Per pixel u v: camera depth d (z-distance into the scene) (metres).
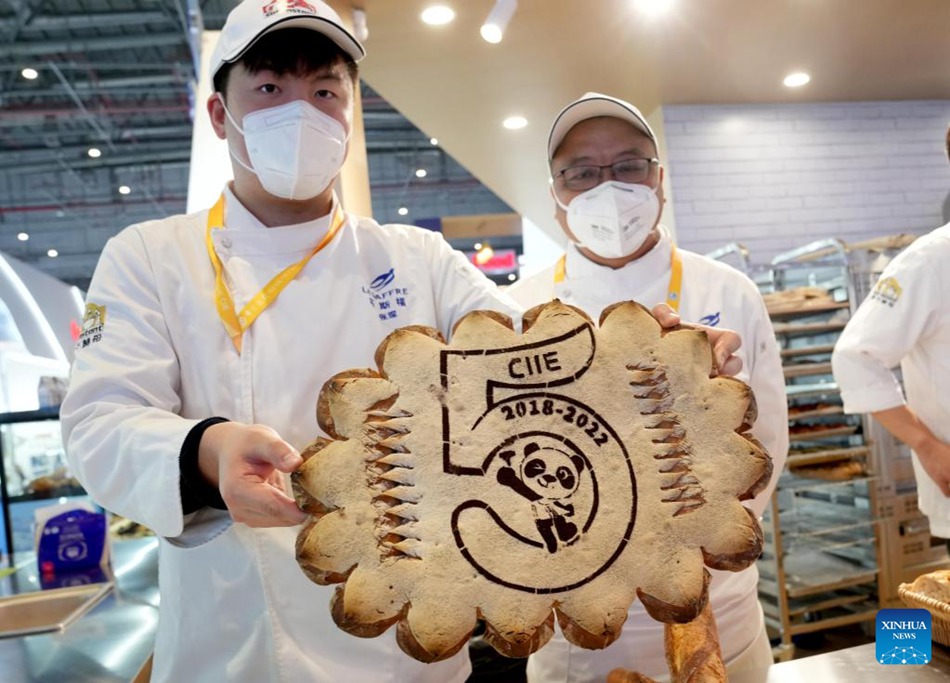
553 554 0.66
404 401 0.70
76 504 2.13
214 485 0.78
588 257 1.67
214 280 1.05
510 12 2.73
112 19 7.09
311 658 0.97
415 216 13.15
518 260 9.49
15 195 11.66
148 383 0.93
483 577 0.66
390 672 0.99
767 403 1.55
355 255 1.13
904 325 2.00
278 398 1.01
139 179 11.52
